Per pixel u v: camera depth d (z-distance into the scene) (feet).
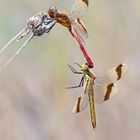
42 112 3.05
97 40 3.12
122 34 3.15
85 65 2.28
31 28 2.16
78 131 2.98
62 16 2.18
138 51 3.14
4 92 2.94
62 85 3.07
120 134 2.99
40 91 3.10
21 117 3.02
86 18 3.13
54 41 3.16
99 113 3.02
